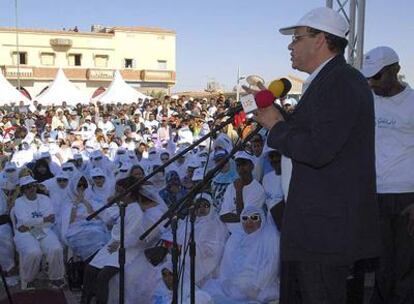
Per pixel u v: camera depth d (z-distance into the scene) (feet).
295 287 7.58
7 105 84.89
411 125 11.27
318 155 6.53
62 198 24.93
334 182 6.84
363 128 6.86
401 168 11.29
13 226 21.59
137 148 39.70
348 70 6.91
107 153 44.29
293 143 6.65
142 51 161.99
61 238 22.12
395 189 11.30
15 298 18.61
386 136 11.43
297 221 7.02
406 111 11.30
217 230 16.29
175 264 9.53
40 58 149.59
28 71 146.20
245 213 15.33
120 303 10.69
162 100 88.84
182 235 15.87
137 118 66.18
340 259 6.79
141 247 16.46
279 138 6.81
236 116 8.65
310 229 6.90
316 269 7.02
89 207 22.07
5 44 144.87
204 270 15.93
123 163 35.55
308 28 7.22
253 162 19.89
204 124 51.65
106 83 156.87
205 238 15.87
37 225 20.90
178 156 10.06
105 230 21.58
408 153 11.32
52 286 20.49
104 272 16.25
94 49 155.84
